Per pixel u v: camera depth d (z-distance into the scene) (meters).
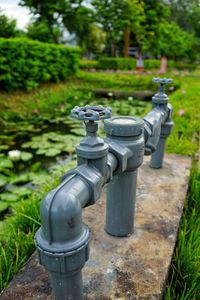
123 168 0.88
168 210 1.28
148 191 1.43
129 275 0.93
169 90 7.03
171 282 1.01
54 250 0.60
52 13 10.20
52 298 0.85
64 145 3.35
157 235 1.12
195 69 16.36
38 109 5.25
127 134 0.90
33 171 2.63
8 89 5.15
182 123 2.79
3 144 3.42
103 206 1.31
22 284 0.90
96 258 0.99
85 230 0.66
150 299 0.85
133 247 1.05
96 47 14.72
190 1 21.33
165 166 1.73
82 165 0.73
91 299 0.84
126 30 12.55
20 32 10.94
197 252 1.10
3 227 1.49
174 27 16.36
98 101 6.39
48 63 6.31
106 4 11.27
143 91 6.95
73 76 7.77
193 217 1.39
